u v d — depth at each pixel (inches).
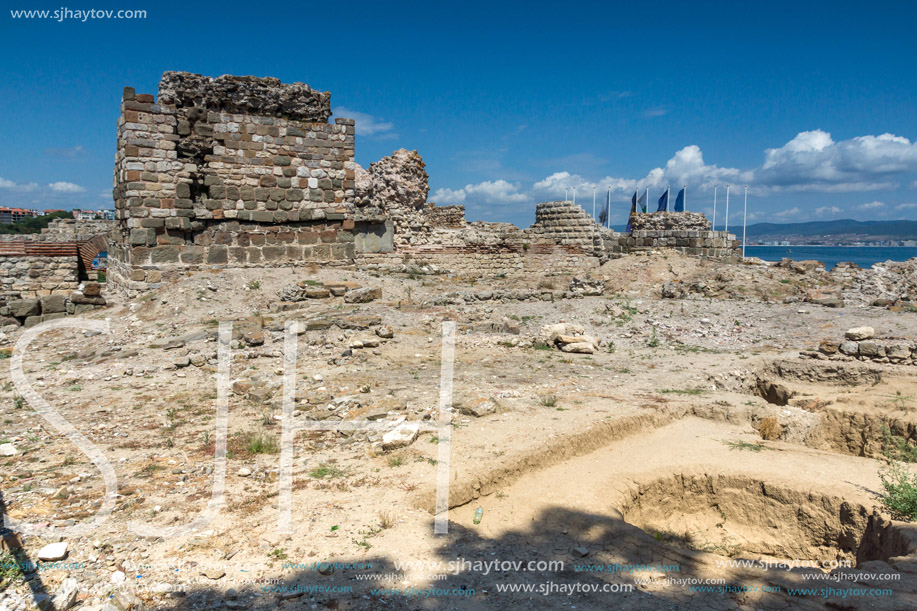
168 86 703.7
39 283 792.3
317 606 178.1
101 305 674.8
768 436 383.2
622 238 1092.5
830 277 848.9
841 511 280.7
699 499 311.6
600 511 253.0
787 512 294.0
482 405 368.5
